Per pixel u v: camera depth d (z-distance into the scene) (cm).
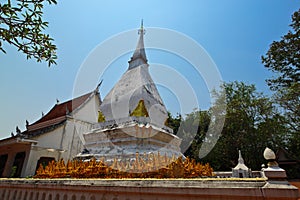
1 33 488
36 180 760
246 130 2567
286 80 2581
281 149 2381
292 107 2238
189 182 467
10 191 830
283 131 2433
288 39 2506
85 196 603
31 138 1816
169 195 475
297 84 2170
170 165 791
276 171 395
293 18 2498
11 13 486
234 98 2688
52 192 689
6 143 1842
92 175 796
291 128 2381
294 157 2292
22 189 789
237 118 2559
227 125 2616
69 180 665
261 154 2514
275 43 2619
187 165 855
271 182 388
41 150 1858
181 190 462
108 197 562
